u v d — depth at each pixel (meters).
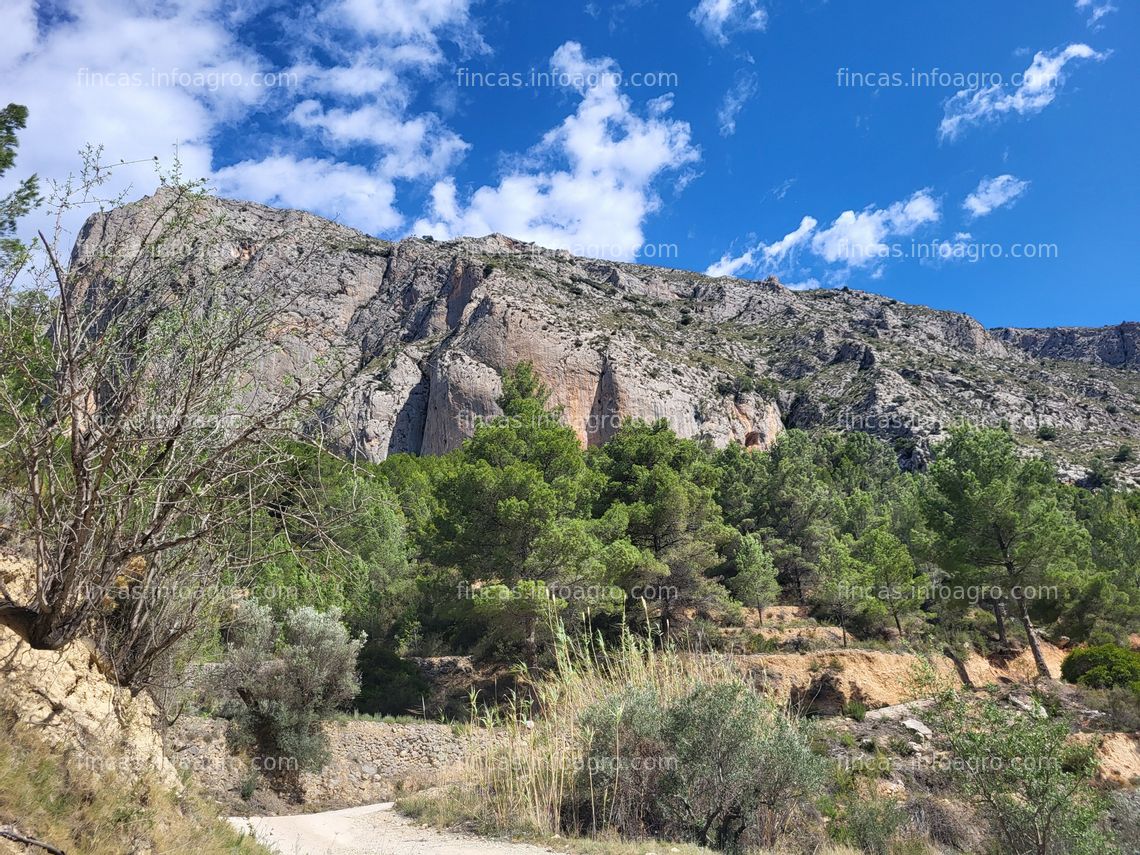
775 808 12.20
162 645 6.12
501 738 15.41
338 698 18.98
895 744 18.47
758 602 29.94
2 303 4.61
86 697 5.58
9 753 4.70
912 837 13.45
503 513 23.42
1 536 5.72
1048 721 12.04
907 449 79.44
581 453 33.34
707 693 12.90
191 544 5.84
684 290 153.62
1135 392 103.44
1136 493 55.31
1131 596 33.03
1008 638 31.64
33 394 4.86
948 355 117.19
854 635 29.44
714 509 29.81
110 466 5.14
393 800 16.77
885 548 31.27
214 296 5.20
